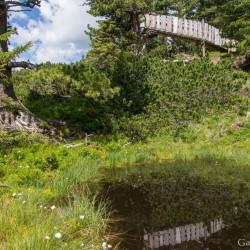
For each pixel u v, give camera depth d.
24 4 15.66
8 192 9.25
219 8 27.88
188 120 18.72
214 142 16.83
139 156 14.79
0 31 15.91
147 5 27.06
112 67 23.09
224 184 10.94
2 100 14.75
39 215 6.81
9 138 14.14
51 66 20.44
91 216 7.18
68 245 5.73
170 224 7.32
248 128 17.52
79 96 20.02
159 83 21.16
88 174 11.65
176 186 10.77
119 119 18.45
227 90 20.05
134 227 7.14
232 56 26.08
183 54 36.09
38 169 11.16
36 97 22.25
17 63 15.89
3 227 6.29
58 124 17.34
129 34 27.78
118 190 10.27
